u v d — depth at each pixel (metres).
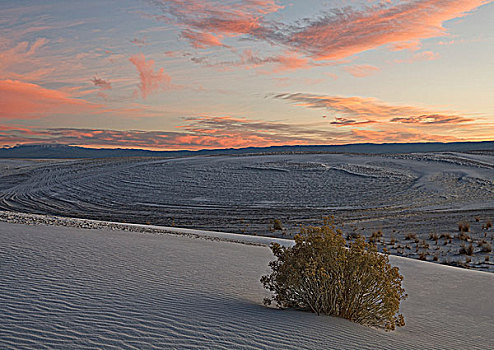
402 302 9.47
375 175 61.22
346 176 61.59
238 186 56.78
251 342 4.86
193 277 8.41
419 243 22.55
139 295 6.43
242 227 32.31
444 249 20.95
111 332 4.75
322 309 7.05
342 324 6.39
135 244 11.62
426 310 8.83
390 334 6.43
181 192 53.69
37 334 4.52
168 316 5.49
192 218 38.00
